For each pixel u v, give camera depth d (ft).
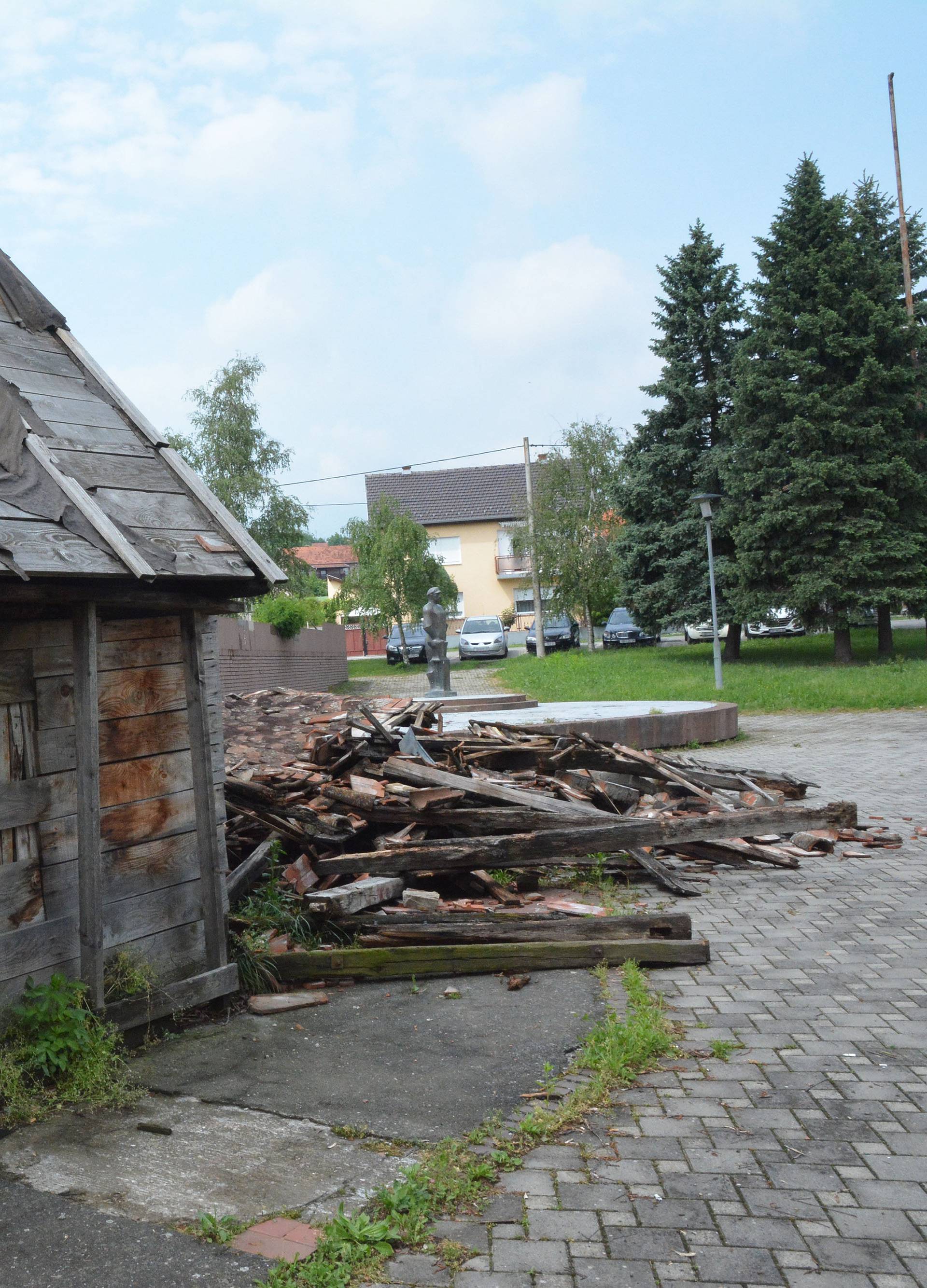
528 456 140.46
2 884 14.01
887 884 25.67
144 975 15.89
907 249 104.63
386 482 204.85
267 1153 12.35
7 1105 13.50
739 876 27.02
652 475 107.34
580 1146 12.49
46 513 14.75
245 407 143.43
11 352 17.87
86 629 14.78
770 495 97.71
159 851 16.39
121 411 18.44
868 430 93.40
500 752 31.89
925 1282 9.67
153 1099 13.99
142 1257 10.13
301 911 20.63
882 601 92.99
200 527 16.98
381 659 166.09
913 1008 16.89
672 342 109.09
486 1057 15.30
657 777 32.12
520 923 19.94
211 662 17.85
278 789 24.36
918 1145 12.27
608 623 150.10
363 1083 14.42
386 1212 10.92
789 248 97.66
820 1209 10.93
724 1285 9.67
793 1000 17.47
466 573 196.95
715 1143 12.46
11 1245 10.37
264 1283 9.68
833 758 49.47
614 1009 17.19
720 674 79.66
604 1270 9.93
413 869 22.29
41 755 14.51
